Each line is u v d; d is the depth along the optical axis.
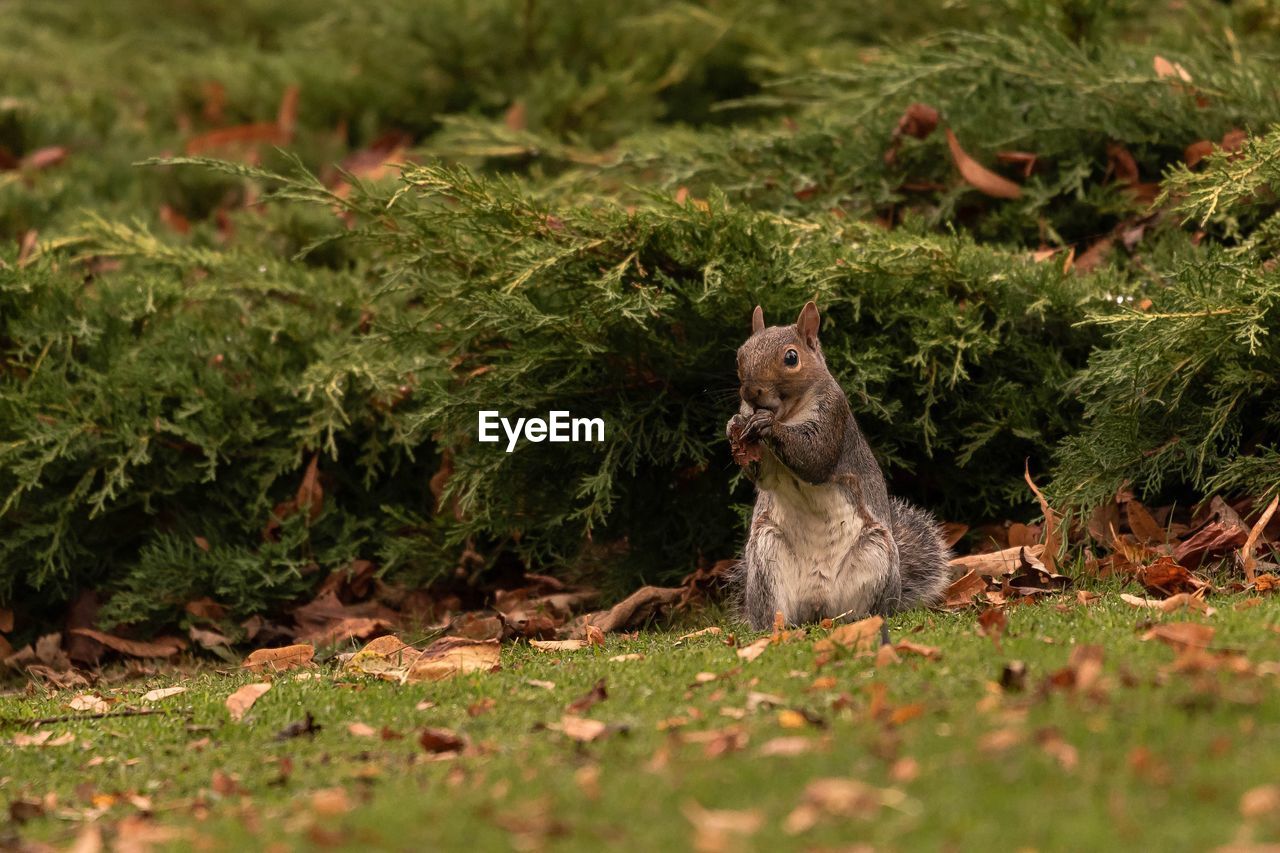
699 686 7.16
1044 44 13.03
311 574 12.15
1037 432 10.72
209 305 13.39
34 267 12.84
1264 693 5.80
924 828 4.82
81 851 5.42
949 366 10.82
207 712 7.91
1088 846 4.59
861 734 5.79
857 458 9.30
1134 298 10.84
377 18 19.73
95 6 24.03
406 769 6.33
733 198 13.41
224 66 20.14
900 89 13.22
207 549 12.04
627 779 5.54
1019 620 7.98
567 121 18.06
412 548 11.98
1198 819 4.72
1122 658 6.66
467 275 11.38
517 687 7.67
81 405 12.05
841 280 10.93
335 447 12.11
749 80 19.30
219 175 17.78
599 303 10.47
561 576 12.09
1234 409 10.12
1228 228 11.24
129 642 11.53
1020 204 12.81
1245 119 12.27
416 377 12.11
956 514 11.39
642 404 11.05
